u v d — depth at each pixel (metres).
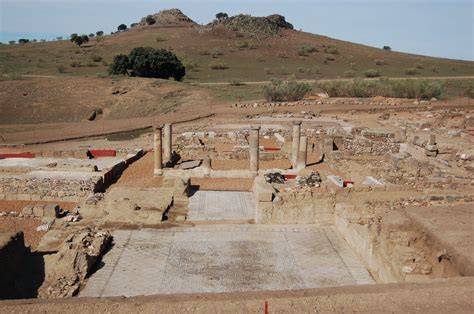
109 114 60.69
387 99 59.03
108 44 124.25
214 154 31.97
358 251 15.45
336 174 26.64
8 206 21.92
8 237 13.38
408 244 12.26
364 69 103.62
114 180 26.39
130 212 18.33
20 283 12.98
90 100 63.44
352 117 49.47
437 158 29.22
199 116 50.41
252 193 22.72
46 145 38.50
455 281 9.83
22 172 26.12
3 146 36.88
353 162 28.27
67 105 61.66
